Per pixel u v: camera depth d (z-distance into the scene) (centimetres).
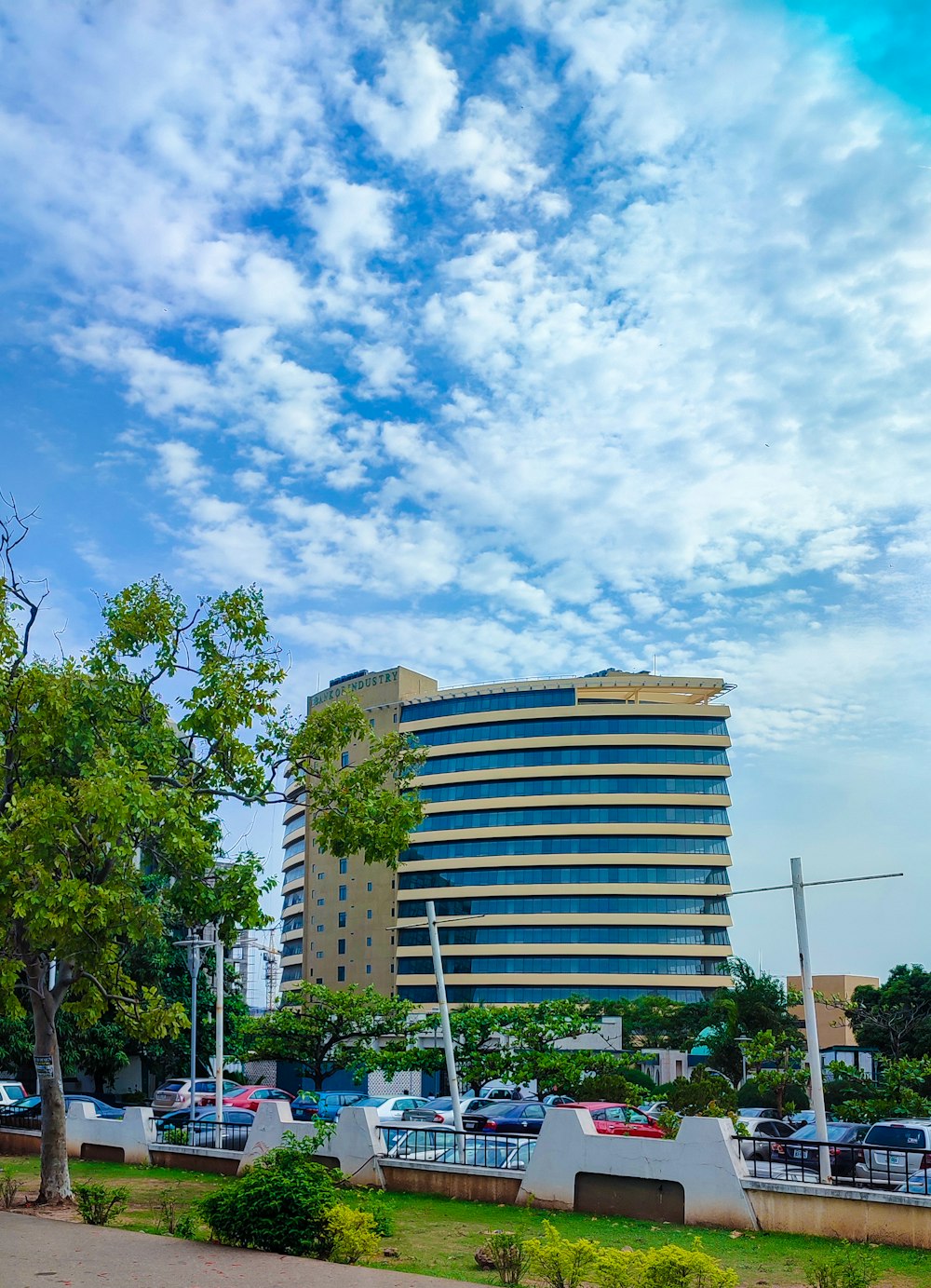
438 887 9944
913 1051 6506
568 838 9656
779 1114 4369
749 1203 1844
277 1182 1564
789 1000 6475
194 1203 2045
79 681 2222
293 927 11288
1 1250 1489
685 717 9956
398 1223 1925
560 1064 4053
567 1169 2078
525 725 10138
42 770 2164
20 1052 5128
